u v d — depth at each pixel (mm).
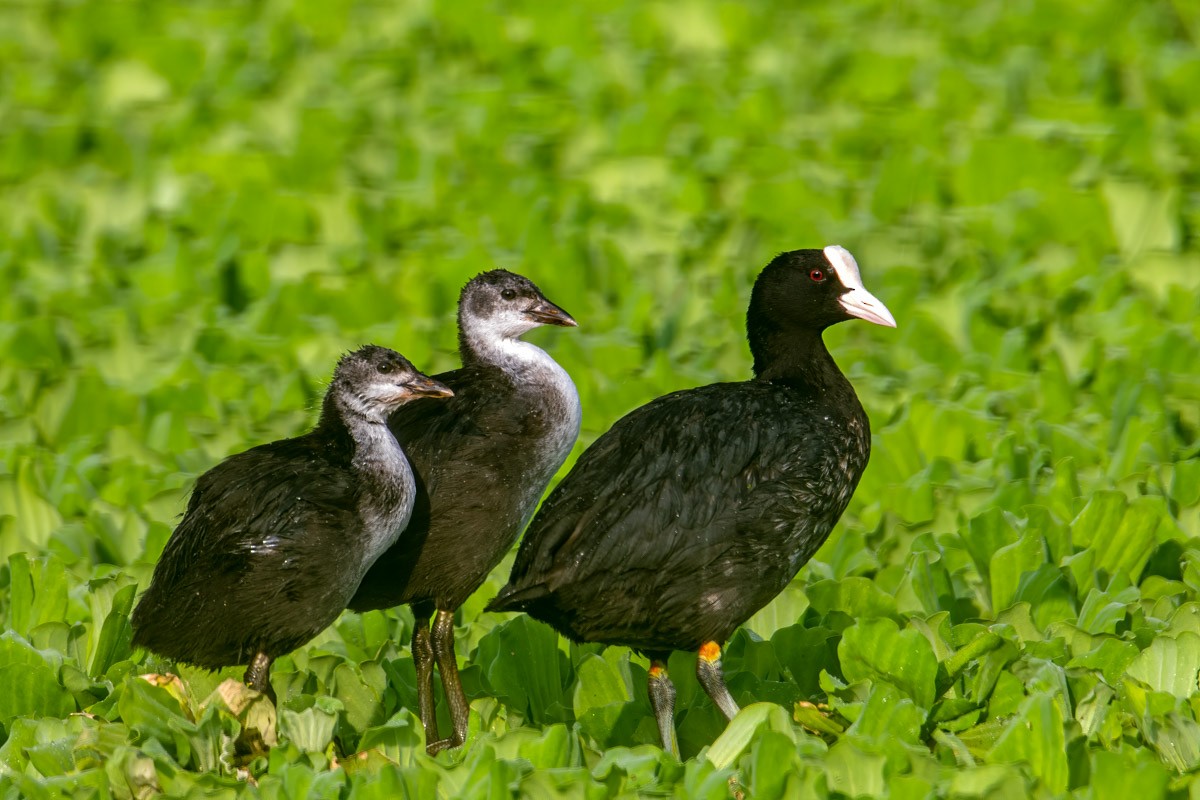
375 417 9219
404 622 10969
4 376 15156
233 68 27234
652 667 9461
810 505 9391
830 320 10062
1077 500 11438
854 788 7984
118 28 30125
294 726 8727
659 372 14477
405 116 24719
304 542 8906
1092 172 20469
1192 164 21109
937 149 22094
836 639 9812
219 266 17969
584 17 27500
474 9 27688
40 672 9258
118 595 9914
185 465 13250
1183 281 17062
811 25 29250
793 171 20812
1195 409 13680
